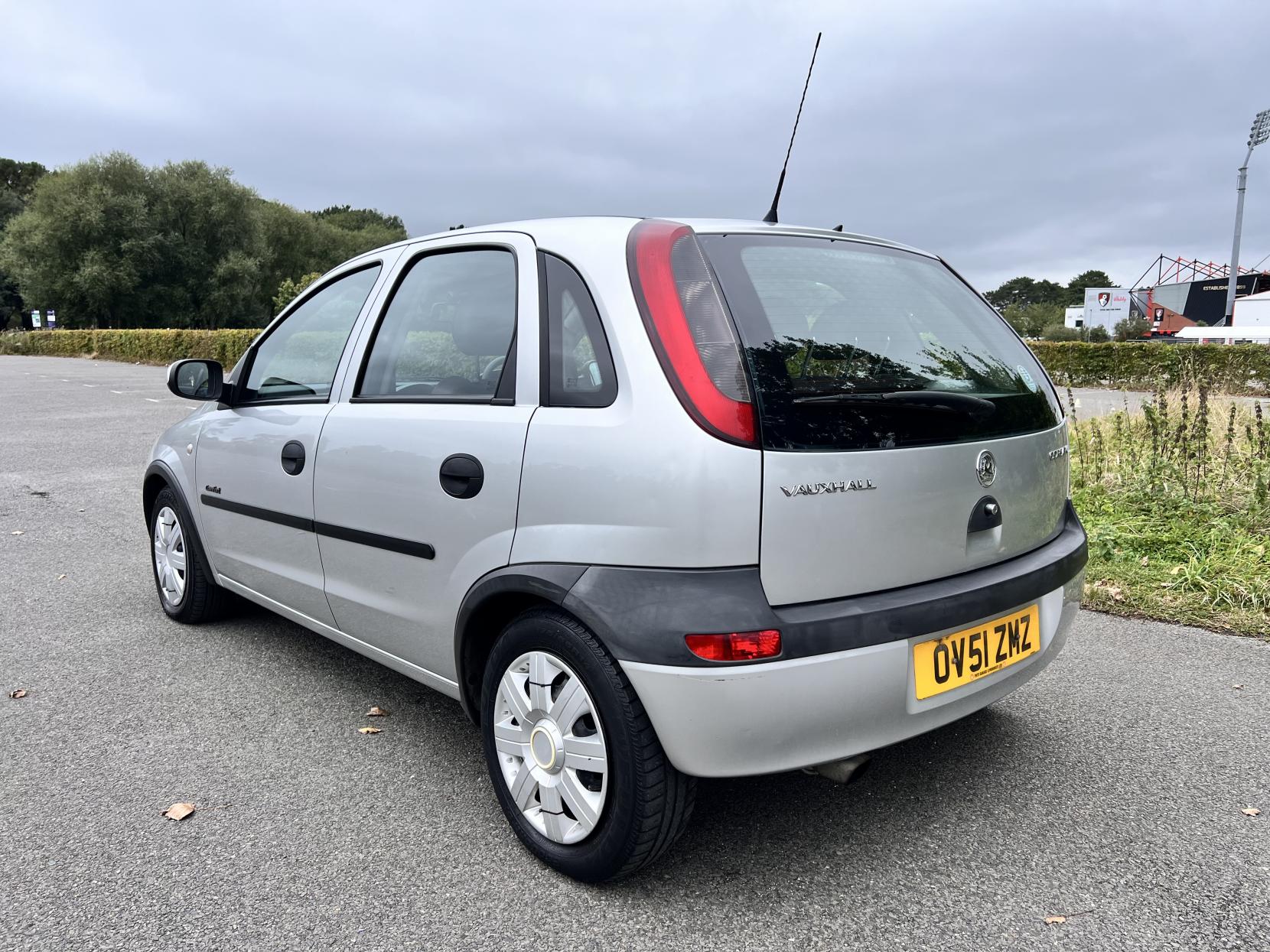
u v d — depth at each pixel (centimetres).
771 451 192
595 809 212
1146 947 198
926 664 214
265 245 6256
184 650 388
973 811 257
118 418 1355
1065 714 324
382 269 305
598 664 202
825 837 243
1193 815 254
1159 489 605
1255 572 458
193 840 241
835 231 261
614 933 203
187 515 396
